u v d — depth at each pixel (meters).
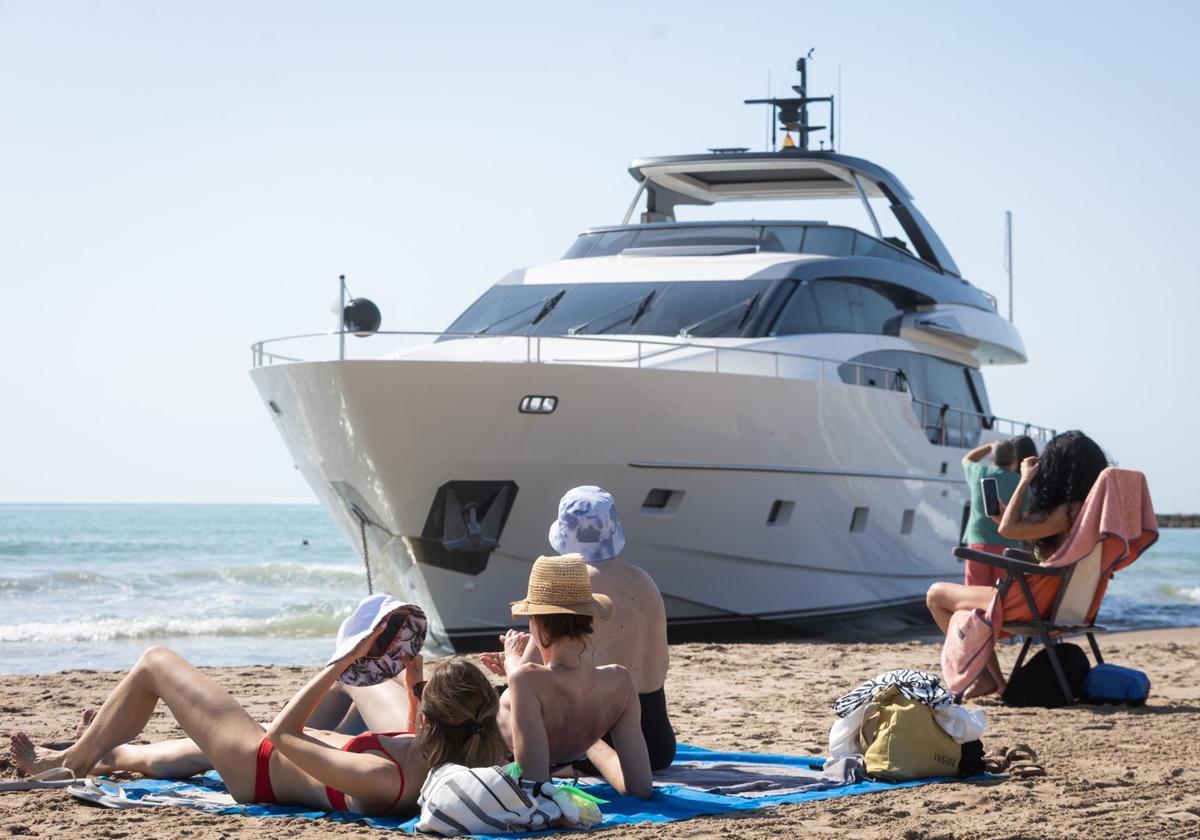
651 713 4.90
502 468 11.25
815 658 10.16
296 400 11.71
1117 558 7.12
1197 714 6.76
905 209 16.75
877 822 4.12
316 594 25.91
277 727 4.19
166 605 22.52
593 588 4.77
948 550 16.92
